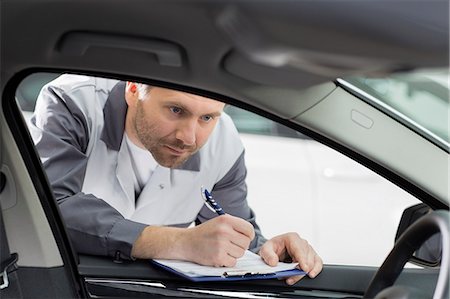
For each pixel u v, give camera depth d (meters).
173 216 2.83
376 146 2.41
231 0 1.25
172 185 2.78
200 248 2.37
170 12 1.47
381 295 1.81
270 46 1.30
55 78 2.67
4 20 1.64
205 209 2.87
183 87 2.02
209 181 2.83
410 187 2.50
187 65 1.85
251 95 2.11
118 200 2.72
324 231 4.31
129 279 2.35
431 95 3.73
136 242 2.40
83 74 1.89
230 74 1.93
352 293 2.44
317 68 1.38
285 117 2.25
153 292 2.32
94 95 2.67
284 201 4.31
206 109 2.52
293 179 4.31
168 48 1.73
